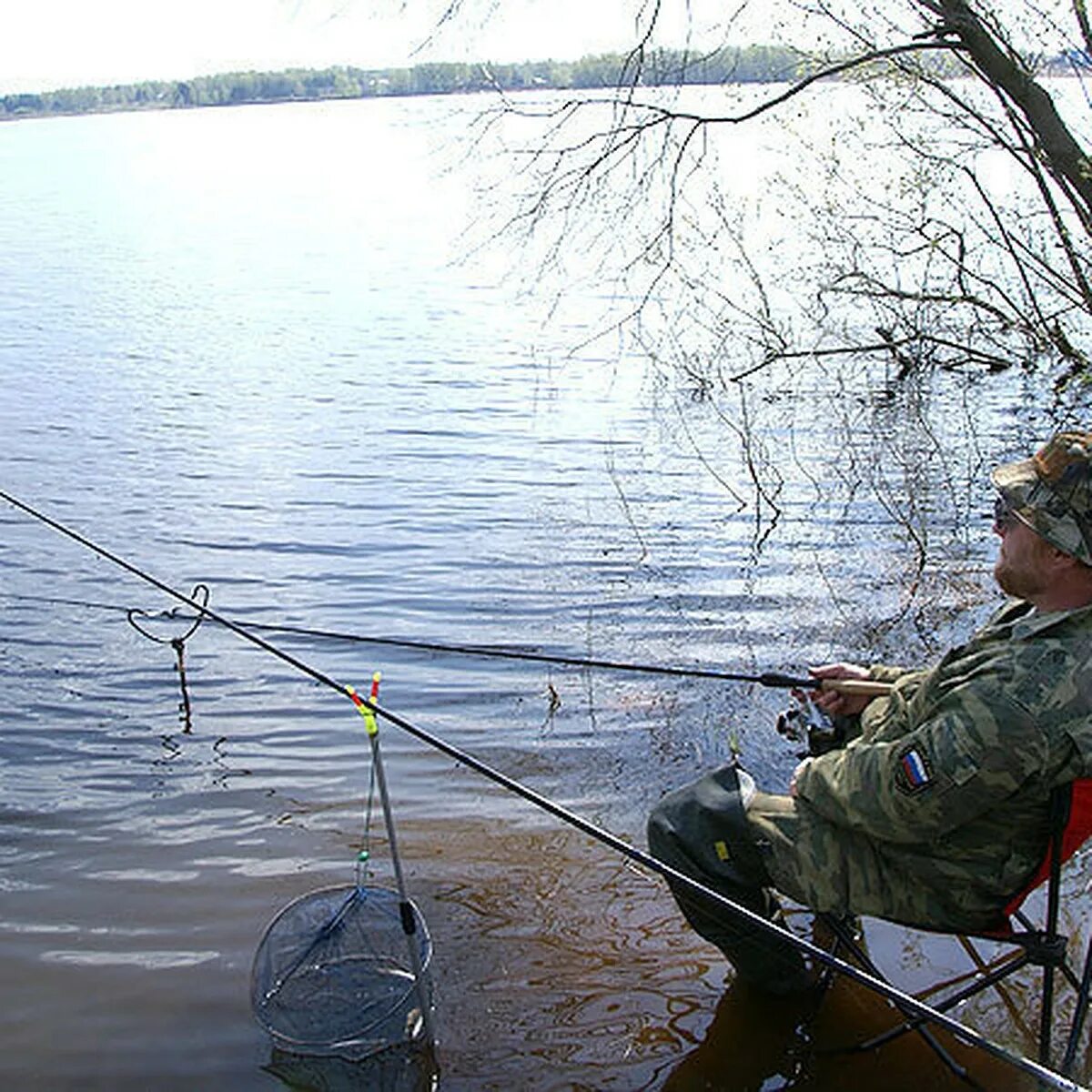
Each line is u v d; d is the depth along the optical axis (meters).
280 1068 4.08
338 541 9.62
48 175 63.56
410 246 29.11
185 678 7.04
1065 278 14.42
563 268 16.34
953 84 13.02
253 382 15.59
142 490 11.09
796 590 8.37
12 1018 4.32
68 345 18.47
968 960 4.55
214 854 5.33
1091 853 5.20
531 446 12.30
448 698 6.86
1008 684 3.47
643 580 8.63
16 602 8.41
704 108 11.60
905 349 15.35
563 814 3.73
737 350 15.59
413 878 5.11
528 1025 4.24
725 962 4.56
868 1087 3.98
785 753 6.13
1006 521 3.56
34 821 5.61
